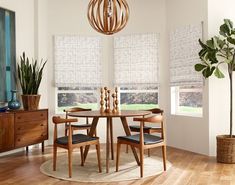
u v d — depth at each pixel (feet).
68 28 21.16
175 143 19.35
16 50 18.53
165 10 20.21
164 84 20.22
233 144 14.98
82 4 21.22
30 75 17.95
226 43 15.76
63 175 13.14
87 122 19.33
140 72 20.71
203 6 17.03
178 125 19.10
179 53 18.79
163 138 13.74
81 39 21.17
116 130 21.16
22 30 19.06
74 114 14.07
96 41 21.27
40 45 20.24
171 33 19.53
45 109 18.44
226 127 16.56
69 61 21.13
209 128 16.71
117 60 21.16
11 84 17.89
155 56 20.42
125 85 20.99
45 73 20.63
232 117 16.34
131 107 21.57
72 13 21.18
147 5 20.68
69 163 12.89
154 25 20.52
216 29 16.63
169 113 19.86
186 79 18.20
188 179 12.47
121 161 15.67
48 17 21.04
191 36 17.83
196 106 18.85
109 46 21.42
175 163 15.16
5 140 15.64
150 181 12.26
